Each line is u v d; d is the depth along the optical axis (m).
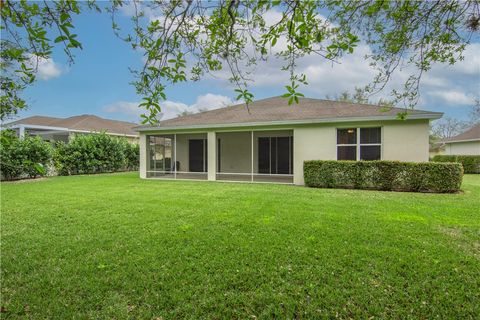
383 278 2.84
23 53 2.43
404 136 9.21
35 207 6.27
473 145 21.30
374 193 8.24
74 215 5.51
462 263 3.17
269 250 3.58
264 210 5.84
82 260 3.35
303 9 2.11
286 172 13.88
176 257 3.40
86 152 15.95
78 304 2.48
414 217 5.16
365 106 11.09
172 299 2.53
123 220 5.11
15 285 2.79
